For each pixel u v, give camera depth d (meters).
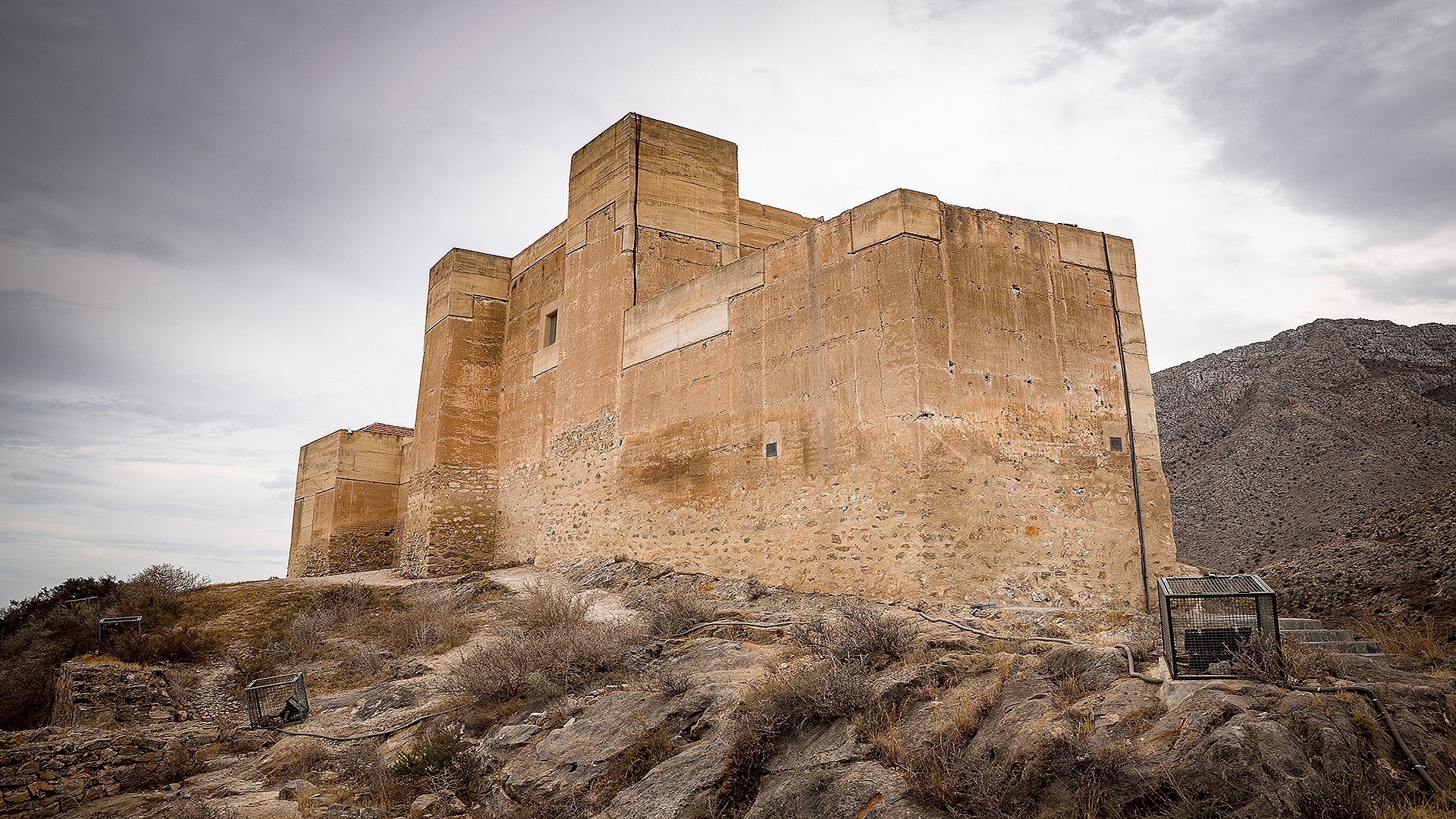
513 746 10.70
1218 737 6.04
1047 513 15.43
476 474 26.67
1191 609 8.41
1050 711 7.36
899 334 15.25
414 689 13.86
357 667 16.22
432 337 28.12
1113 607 15.45
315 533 33.91
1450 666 8.24
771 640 12.47
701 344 19.23
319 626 18.72
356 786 10.92
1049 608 13.91
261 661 16.48
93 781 11.68
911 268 15.34
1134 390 17.09
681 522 18.80
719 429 18.34
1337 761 5.83
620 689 11.37
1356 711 6.25
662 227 22.53
